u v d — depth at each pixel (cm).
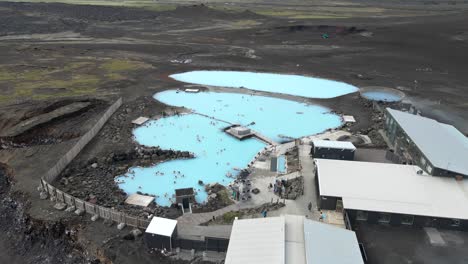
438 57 11875
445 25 16000
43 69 10181
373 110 7538
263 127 6919
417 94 8669
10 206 4606
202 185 5041
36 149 5809
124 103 7819
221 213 4319
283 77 9994
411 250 3666
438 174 4512
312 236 3400
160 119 7156
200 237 3869
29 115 6875
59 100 7525
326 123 7100
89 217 4228
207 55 12244
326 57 12050
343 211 4141
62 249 3975
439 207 3991
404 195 4191
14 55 11700
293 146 6044
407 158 5209
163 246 3750
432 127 5603
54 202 4509
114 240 3884
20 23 17662
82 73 9919
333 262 3106
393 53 12431
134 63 11119
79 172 5212
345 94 8662
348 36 14812
